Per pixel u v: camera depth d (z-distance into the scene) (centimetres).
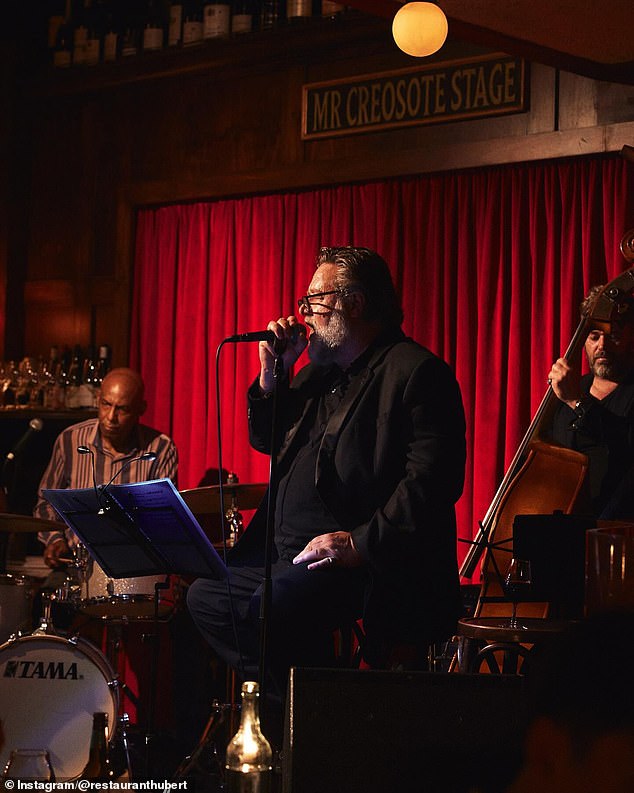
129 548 293
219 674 443
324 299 287
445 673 155
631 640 46
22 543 524
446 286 453
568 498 309
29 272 583
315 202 490
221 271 514
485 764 62
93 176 565
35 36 586
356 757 152
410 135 469
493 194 446
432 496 258
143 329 535
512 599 263
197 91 533
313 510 279
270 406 295
